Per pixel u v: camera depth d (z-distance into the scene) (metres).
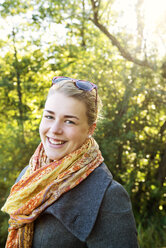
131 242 0.86
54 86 0.99
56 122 0.95
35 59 3.78
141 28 3.94
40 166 1.10
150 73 3.96
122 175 3.97
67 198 0.94
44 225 0.96
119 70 4.03
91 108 0.98
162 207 3.98
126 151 3.96
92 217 0.88
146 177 4.09
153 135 4.16
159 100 4.01
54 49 3.83
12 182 3.80
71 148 0.98
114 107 3.93
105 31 3.97
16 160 3.78
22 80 3.89
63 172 0.98
